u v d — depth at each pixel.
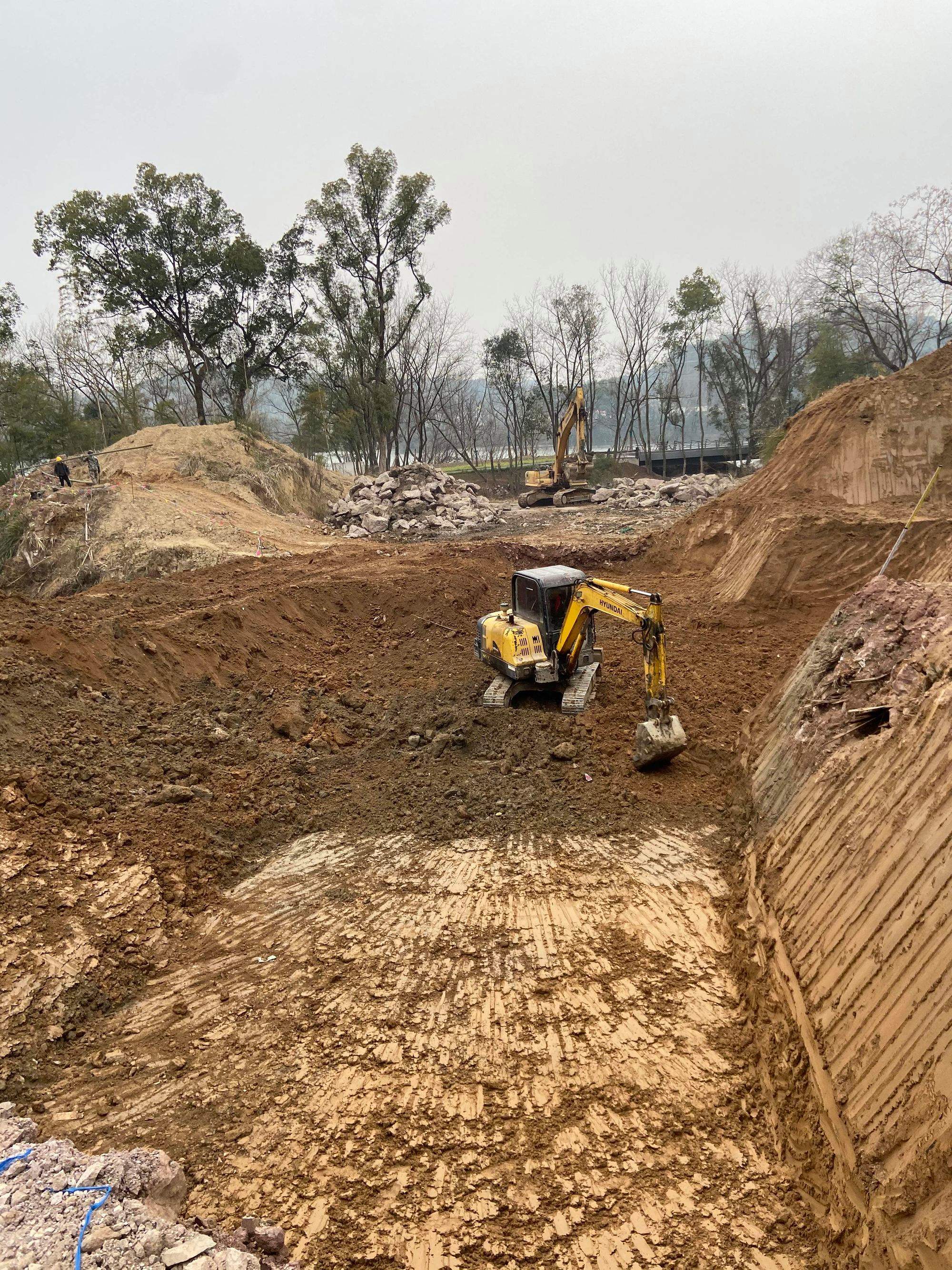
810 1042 5.57
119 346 40.28
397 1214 4.66
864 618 9.27
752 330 53.31
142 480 28.84
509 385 59.41
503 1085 5.61
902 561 16.72
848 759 7.31
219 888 8.24
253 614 15.58
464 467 78.06
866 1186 4.41
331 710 12.87
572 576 12.05
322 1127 5.29
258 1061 5.89
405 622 17.53
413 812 9.68
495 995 6.50
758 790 9.05
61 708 10.30
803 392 52.00
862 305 42.19
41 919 6.92
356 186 41.38
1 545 25.33
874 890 5.86
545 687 12.46
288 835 9.34
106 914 7.24
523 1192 4.81
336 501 36.94
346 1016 6.33
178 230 38.81
